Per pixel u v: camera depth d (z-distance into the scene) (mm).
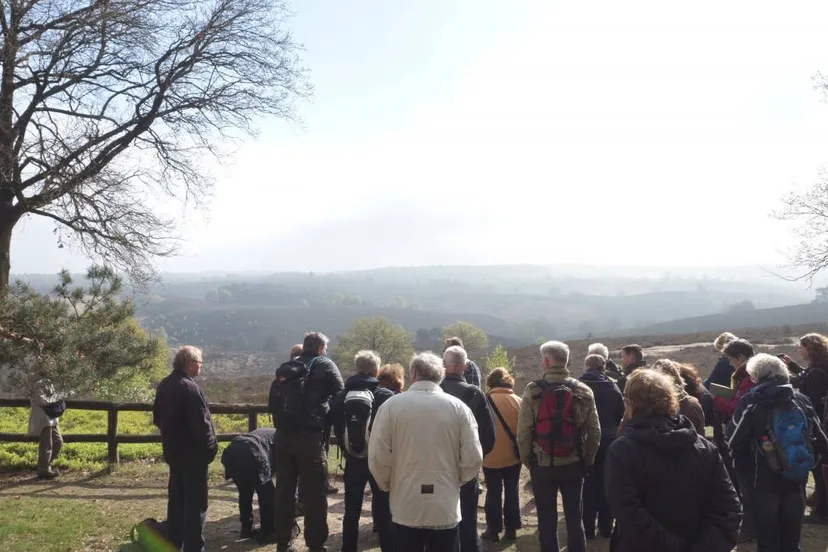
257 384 43312
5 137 12781
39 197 13484
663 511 2977
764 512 4547
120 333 8086
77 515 6789
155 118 16297
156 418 5340
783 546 4547
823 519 6379
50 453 8617
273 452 6230
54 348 7320
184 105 16531
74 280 8078
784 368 4664
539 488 4879
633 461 3023
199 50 16031
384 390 5680
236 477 5934
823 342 6051
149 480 8602
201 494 5289
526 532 6461
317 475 5469
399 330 72250
